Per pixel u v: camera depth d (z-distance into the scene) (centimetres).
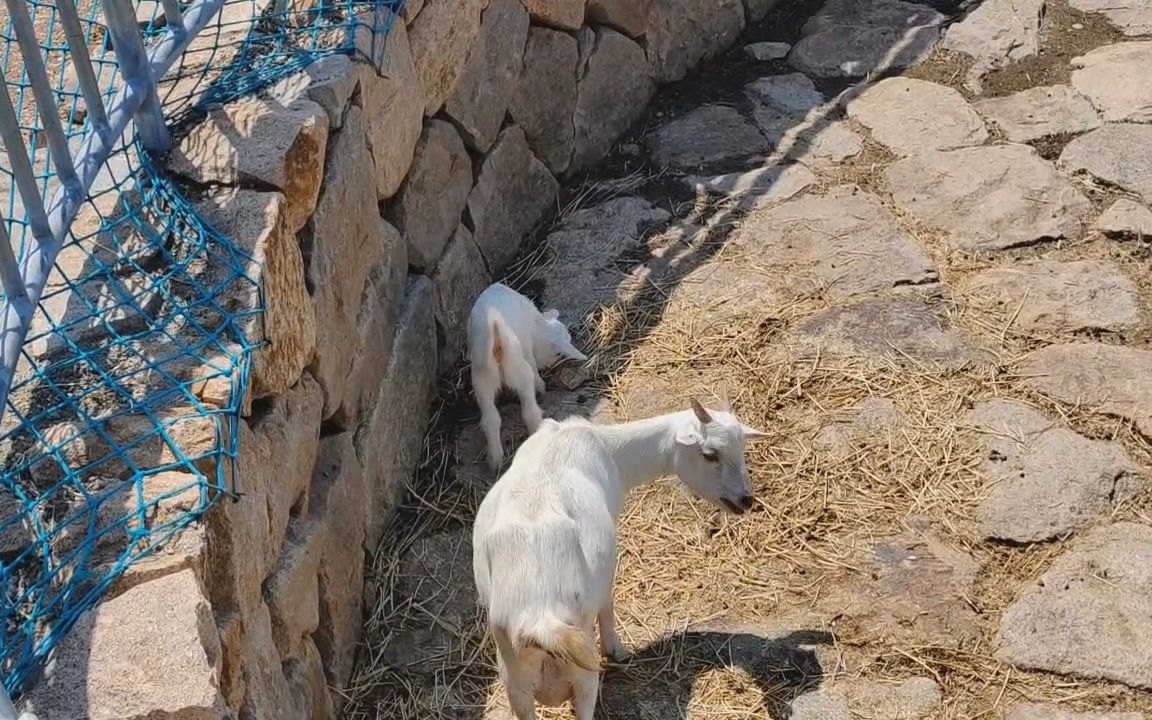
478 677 408
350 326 412
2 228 338
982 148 521
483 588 385
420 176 457
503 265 504
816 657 405
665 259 501
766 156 532
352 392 415
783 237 502
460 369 477
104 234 377
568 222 517
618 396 465
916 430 447
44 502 339
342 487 405
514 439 460
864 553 423
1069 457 436
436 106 463
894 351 466
